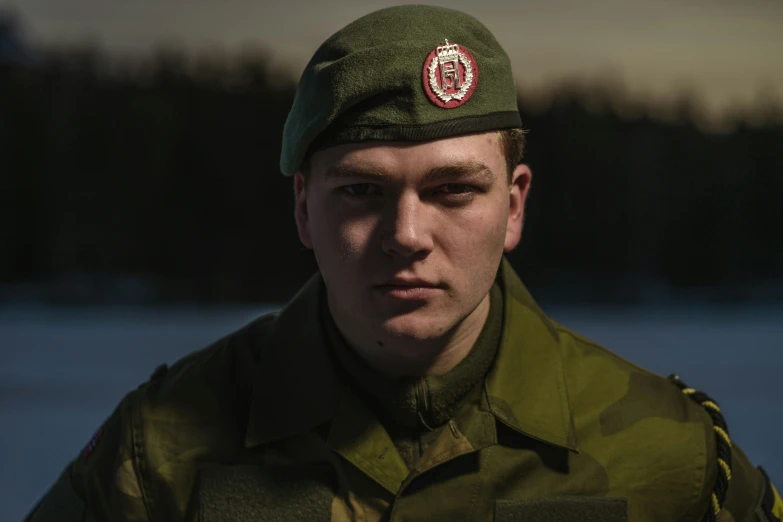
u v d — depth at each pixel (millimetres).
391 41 1369
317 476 1513
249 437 1552
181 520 1547
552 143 30797
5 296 22438
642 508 1538
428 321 1367
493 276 1424
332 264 1402
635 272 30344
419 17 1401
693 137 32125
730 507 1605
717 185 31375
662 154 31641
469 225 1363
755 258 30625
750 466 1700
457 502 1488
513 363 1577
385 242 1339
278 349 1612
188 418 1597
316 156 1404
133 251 25531
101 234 25328
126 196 25797
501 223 1414
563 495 1519
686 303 27156
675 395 1661
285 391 1567
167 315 18906
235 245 26234
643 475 1550
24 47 27906
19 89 26219
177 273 25719
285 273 26188
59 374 8547
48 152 25422
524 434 1521
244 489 1515
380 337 1394
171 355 10359
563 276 29500
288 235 26453
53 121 25922
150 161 26094
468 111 1352
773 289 29109
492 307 1603
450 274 1362
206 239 26188
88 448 1650
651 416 1603
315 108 1381
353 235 1365
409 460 1500
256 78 29078
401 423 1511
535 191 30281
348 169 1348
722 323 18516
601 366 1668
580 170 30609
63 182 25391
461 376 1514
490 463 1511
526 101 31969
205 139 27016
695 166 31578
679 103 32844
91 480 1596
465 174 1348
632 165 31359
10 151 24984
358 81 1337
